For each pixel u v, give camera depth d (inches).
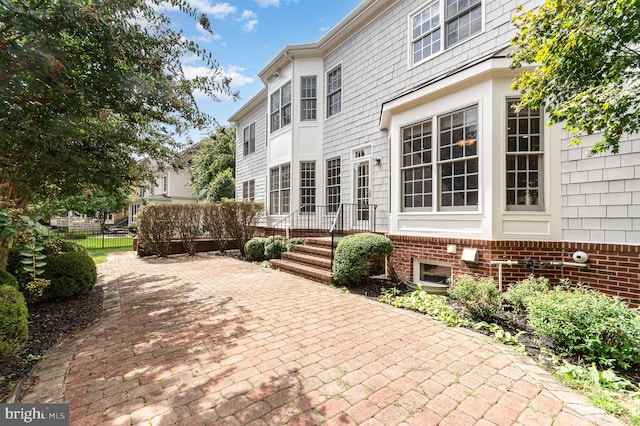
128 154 198.7
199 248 421.7
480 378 97.6
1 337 102.5
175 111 168.7
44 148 131.5
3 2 92.7
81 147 158.6
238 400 86.4
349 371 102.3
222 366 106.0
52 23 110.3
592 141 162.2
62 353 116.9
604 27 106.7
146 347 121.9
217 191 724.7
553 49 117.7
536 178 178.7
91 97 135.3
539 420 77.2
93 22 117.6
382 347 120.8
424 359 110.6
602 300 117.9
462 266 192.1
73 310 170.9
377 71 302.0
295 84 381.4
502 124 178.1
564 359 109.7
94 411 81.3
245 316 158.9
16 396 88.1
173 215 393.1
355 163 331.0
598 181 160.1
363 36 318.3
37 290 133.6
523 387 92.4
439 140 209.9
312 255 283.1
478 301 148.1
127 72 137.9
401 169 236.7
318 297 194.2
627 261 150.9
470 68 185.2
